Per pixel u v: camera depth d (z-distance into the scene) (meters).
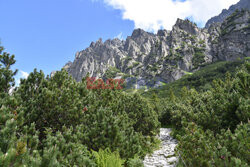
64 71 7.08
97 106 6.66
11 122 2.88
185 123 5.79
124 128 6.09
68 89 6.16
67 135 4.02
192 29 193.75
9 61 6.00
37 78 6.01
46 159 2.62
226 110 6.37
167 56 168.00
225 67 87.94
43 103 5.35
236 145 3.62
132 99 11.65
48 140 3.35
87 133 5.25
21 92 5.38
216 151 3.73
